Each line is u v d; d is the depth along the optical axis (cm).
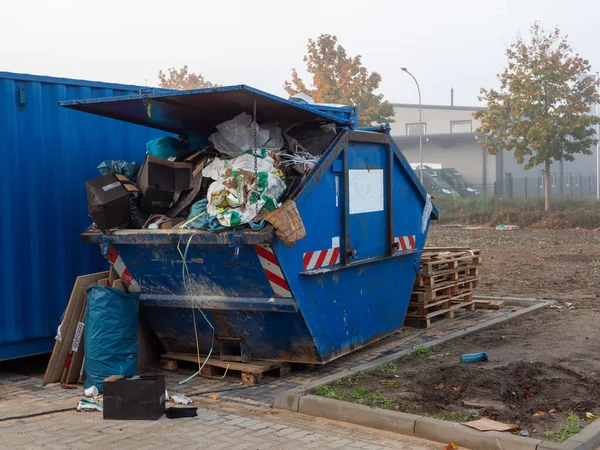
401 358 809
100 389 700
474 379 710
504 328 988
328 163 743
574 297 1237
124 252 744
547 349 852
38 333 823
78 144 862
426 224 956
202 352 791
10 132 796
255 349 760
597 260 1791
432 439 566
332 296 763
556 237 2589
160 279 746
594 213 3056
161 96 669
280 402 652
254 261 682
